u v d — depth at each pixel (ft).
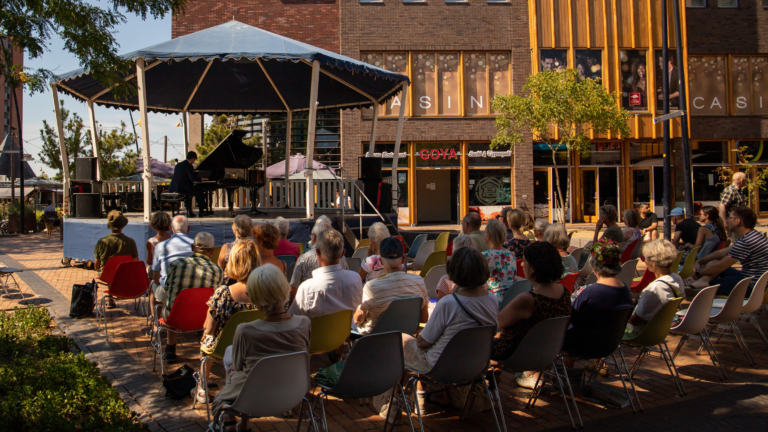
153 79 42.57
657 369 16.51
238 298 12.65
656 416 12.99
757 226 61.31
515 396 14.48
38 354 16.46
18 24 24.38
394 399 12.37
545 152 70.54
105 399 12.47
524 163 68.39
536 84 57.77
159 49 31.09
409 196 68.08
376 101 46.70
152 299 17.49
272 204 49.78
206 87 46.34
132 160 86.22
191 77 43.60
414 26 67.51
